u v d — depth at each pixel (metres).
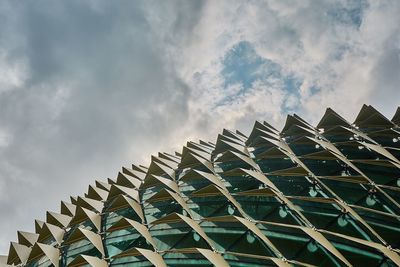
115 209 25.06
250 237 17.69
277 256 15.96
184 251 17.00
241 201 20.91
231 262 16.28
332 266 14.97
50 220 27.09
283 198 19.03
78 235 21.78
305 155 23.83
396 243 15.39
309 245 16.31
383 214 16.91
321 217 17.97
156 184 27.97
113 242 20.73
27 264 23.50
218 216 19.98
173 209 22.53
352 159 23.27
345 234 16.53
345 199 19.14
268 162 25.72
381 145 25.19
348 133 27.66
